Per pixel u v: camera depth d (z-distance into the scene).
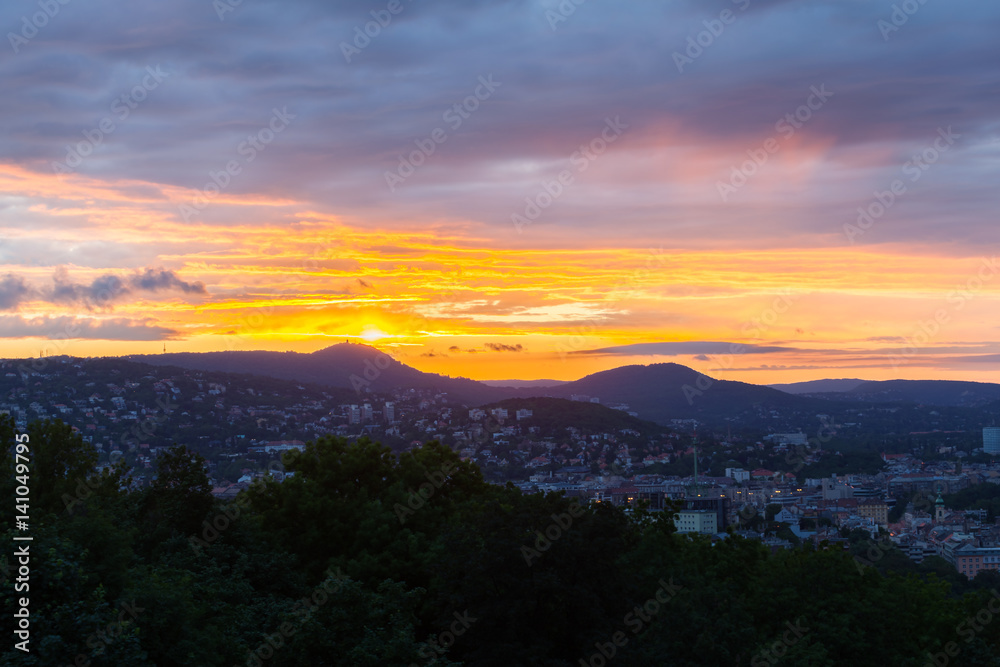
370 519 44.75
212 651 27.58
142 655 22.19
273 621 32.97
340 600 29.75
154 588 26.69
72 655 20.86
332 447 52.97
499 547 33.88
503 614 33.12
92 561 27.06
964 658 42.56
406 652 27.98
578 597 33.75
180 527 42.69
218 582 35.69
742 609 34.84
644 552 43.50
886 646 40.94
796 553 45.16
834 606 39.91
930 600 46.41
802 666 32.44
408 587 41.47
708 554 49.22
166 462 44.31
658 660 31.12
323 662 28.81
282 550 43.47
